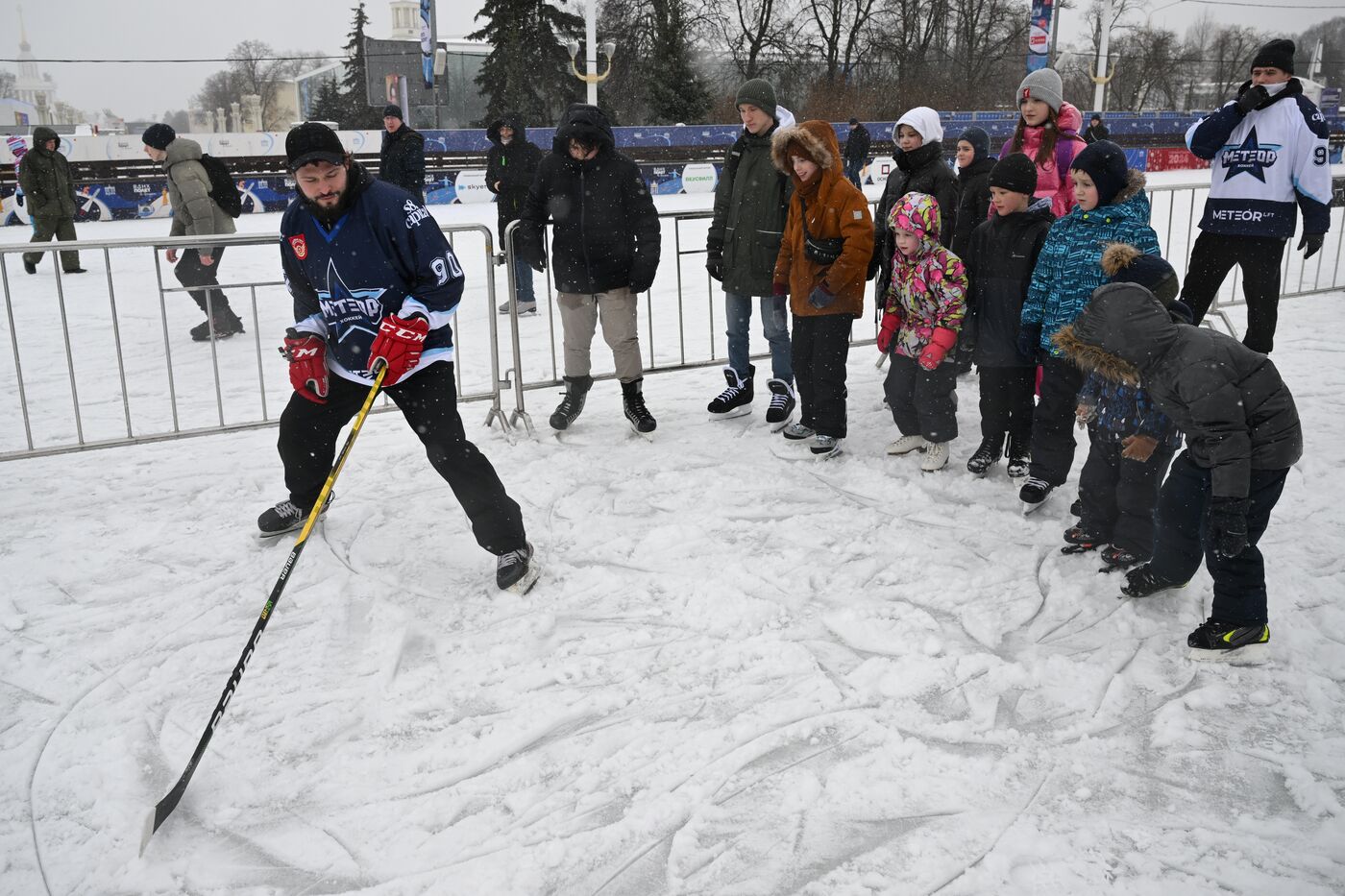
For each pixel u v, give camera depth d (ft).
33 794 8.46
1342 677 9.49
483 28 119.44
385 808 8.19
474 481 11.57
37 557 12.89
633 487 15.07
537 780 8.48
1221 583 9.73
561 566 12.50
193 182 25.68
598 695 9.61
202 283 25.25
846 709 9.30
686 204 65.05
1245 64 188.65
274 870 7.54
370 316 11.62
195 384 21.61
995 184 13.80
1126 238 12.43
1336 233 42.22
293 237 11.41
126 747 9.04
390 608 11.40
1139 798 8.00
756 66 128.98
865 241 14.79
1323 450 15.34
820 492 14.74
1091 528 12.13
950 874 7.25
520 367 17.75
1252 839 7.48
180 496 15.06
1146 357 9.37
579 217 16.17
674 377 21.90
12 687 10.05
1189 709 9.16
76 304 30.60
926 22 138.72
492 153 28.68
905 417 15.74
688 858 7.49
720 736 8.93
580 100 121.19
